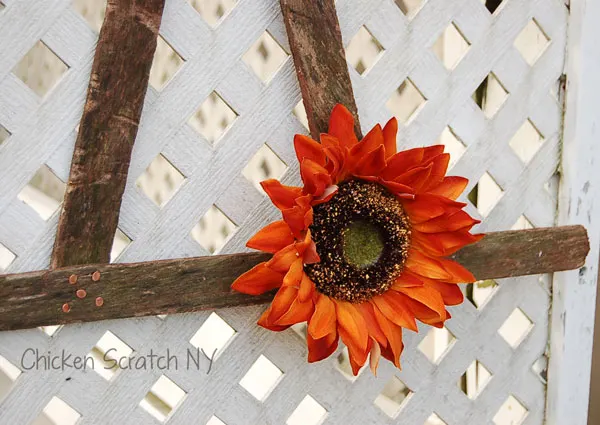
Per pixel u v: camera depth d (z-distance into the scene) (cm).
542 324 88
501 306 86
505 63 82
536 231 82
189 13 72
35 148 68
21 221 69
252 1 73
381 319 72
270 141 75
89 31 69
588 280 87
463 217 72
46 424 109
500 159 84
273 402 78
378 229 72
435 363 84
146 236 72
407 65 79
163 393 116
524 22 82
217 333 114
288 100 75
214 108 140
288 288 69
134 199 72
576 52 83
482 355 86
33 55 178
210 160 74
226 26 73
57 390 71
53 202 174
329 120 73
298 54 72
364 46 113
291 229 68
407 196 70
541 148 85
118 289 70
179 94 72
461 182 73
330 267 71
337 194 71
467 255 79
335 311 71
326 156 70
